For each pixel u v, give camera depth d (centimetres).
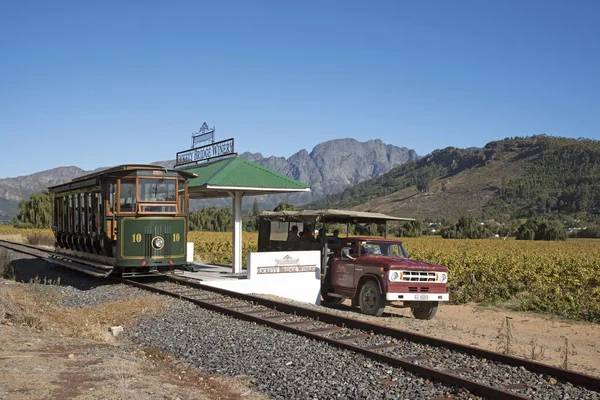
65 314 1173
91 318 1154
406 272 1363
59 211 2328
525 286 2072
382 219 1706
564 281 2011
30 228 8006
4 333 902
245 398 679
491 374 761
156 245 1667
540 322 1473
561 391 693
